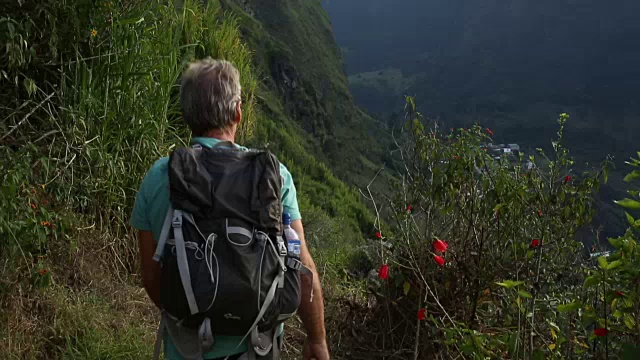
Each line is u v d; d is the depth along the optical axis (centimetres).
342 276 525
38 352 352
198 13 859
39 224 384
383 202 387
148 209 194
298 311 205
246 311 180
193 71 206
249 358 190
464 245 355
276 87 5678
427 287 331
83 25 504
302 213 871
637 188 278
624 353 244
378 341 378
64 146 472
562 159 335
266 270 182
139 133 518
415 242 364
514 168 350
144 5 563
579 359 322
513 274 347
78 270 430
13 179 366
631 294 257
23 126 470
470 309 356
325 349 209
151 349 379
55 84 492
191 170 186
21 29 441
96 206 473
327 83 8631
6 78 447
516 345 278
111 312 410
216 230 181
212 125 203
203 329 181
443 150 354
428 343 352
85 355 359
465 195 351
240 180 188
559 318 335
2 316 350
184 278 177
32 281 366
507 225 343
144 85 545
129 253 486
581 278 349
